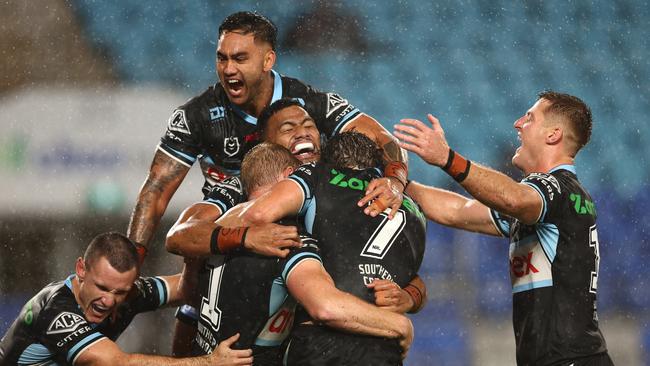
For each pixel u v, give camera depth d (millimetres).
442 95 42719
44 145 31391
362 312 11898
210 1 42000
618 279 33312
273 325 13039
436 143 12938
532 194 13523
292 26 42406
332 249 12500
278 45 42000
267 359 13203
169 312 26328
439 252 29391
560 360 14016
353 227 12562
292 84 16062
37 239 29406
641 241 34344
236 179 14727
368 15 43594
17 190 30000
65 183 30406
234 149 15781
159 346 26156
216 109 15633
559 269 14133
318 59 42281
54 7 38406
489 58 45000
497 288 29562
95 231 30016
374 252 12547
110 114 32781
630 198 34906
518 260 14625
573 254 14156
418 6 44969
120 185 30828
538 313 14188
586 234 14320
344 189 12750
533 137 15062
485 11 46156
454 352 28609
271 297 12727
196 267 14641
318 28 42781
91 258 13438
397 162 14359
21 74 36938
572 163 15039
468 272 29359
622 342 31812
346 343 12172
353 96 41719
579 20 47594
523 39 46031
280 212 12391
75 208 30047
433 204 15734
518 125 15516
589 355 14086
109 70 38719
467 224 15500
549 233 14141
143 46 39844
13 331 14094
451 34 44781
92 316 13703
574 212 14141
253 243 12211
